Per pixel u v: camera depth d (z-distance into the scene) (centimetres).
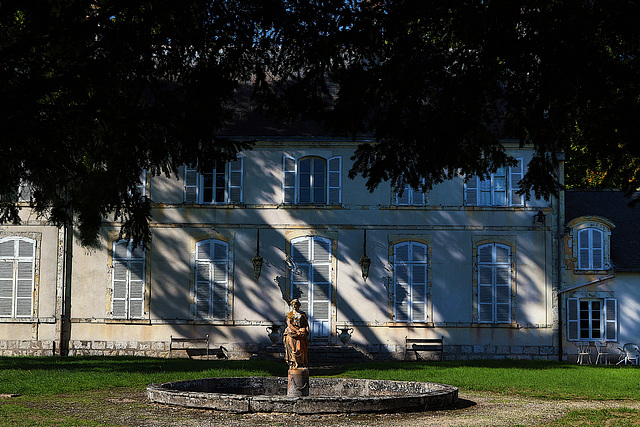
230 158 1230
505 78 1033
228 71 1120
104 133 1250
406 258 2791
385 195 2806
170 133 1181
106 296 2772
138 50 1147
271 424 1073
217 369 2008
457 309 2775
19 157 1192
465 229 2798
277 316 2767
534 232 2797
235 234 2798
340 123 1091
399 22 1001
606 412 1261
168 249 2791
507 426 1077
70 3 1204
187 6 1107
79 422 1073
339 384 1559
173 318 2766
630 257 2811
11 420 1086
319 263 2791
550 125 1041
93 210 1273
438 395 1284
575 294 2784
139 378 1709
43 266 2770
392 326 2761
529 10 956
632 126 959
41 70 1176
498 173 2819
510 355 2756
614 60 937
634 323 2770
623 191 1055
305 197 2822
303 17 1058
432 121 1069
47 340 2742
